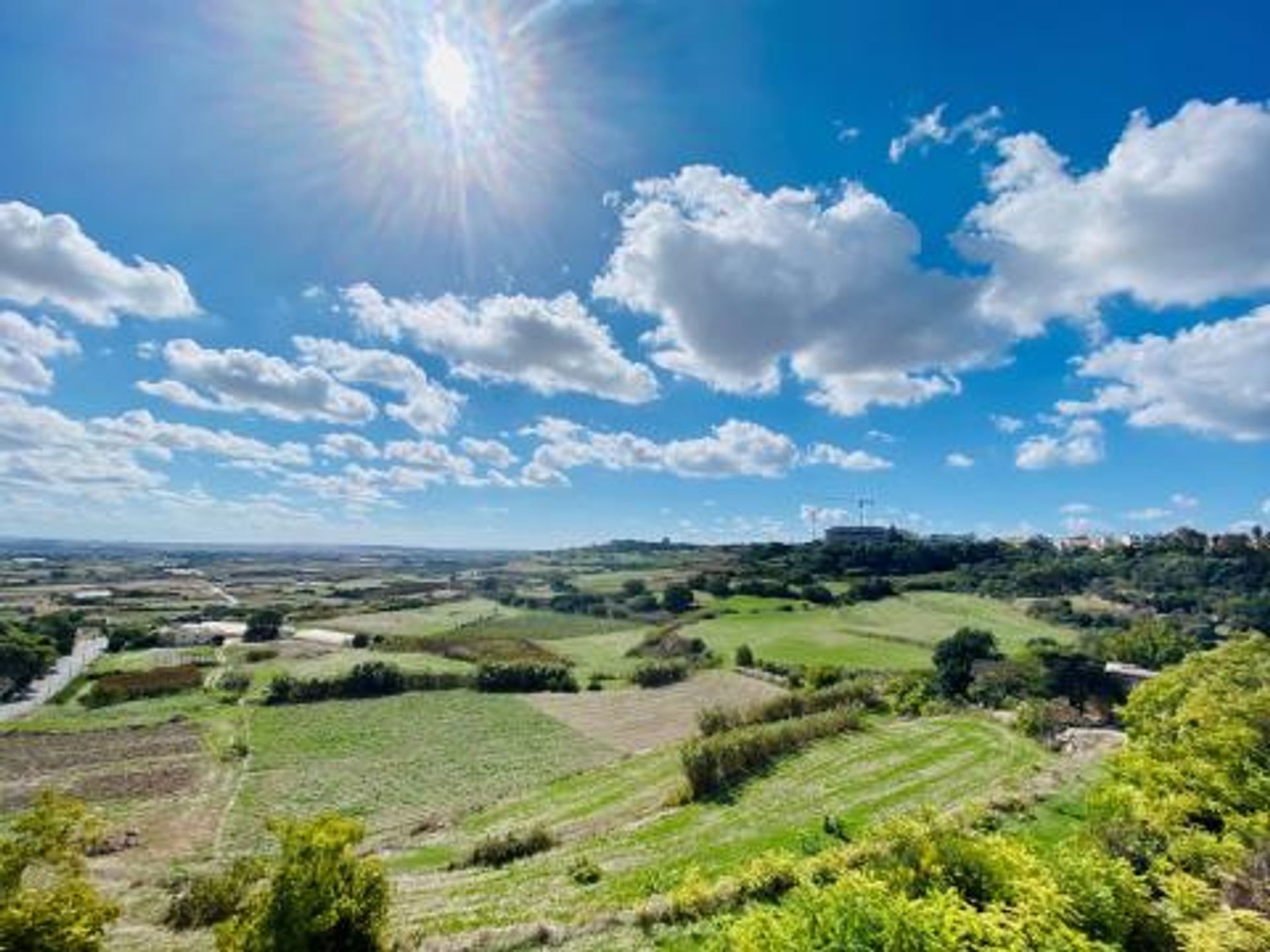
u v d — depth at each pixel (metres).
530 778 57.19
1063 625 113.94
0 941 10.78
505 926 21.17
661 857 30.78
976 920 9.42
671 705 79.19
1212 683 20.64
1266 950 10.05
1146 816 15.04
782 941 9.69
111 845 43.69
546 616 145.62
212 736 71.31
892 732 49.53
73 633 133.88
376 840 44.56
